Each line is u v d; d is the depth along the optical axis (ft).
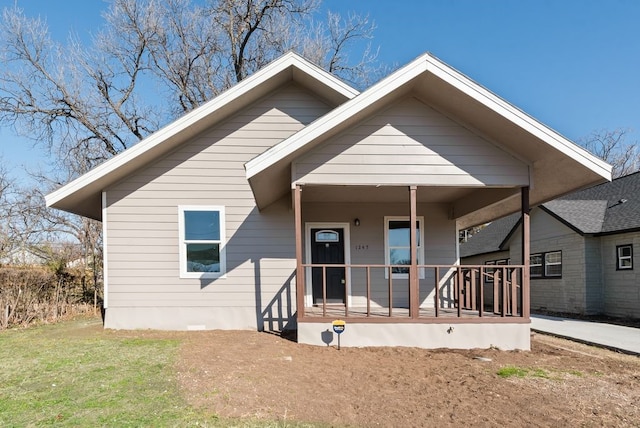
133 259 29.17
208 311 29.27
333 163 23.90
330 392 15.24
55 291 37.17
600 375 18.54
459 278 24.47
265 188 25.63
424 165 24.11
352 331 23.71
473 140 24.31
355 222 32.96
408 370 18.71
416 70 22.00
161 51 64.23
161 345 22.99
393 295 32.76
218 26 63.82
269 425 12.07
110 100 61.87
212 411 13.00
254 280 29.78
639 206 40.78
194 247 29.73
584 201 49.03
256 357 20.18
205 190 29.89
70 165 60.85
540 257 49.96
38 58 55.93
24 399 14.23
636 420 13.14
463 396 15.19
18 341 24.94
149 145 27.17
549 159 23.68
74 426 11.98
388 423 12.56
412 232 24.20
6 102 54.85
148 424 12.04
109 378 16.52
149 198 29.48
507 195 25.84
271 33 64.39
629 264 39.01
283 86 30.76
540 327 33.63
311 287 31.91
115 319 28.91
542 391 15.99
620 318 39.27
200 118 27.58
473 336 23.84
